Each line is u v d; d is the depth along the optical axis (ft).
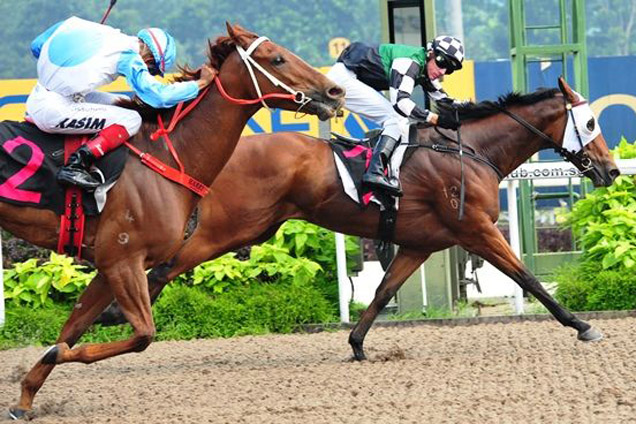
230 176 35.63
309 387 32.24
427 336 41.52
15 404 31.22
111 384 34.22
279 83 29.68
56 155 28.09
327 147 36.63
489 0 125.49
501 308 47.70
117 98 30.12
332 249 46.60
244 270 45.57
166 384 33.81
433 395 30.17
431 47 36.55
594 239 46.55
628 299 44.34
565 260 51.70
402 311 46.14
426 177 36.68
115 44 28.58
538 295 36.88
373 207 36.45
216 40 29.99
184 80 30.42
